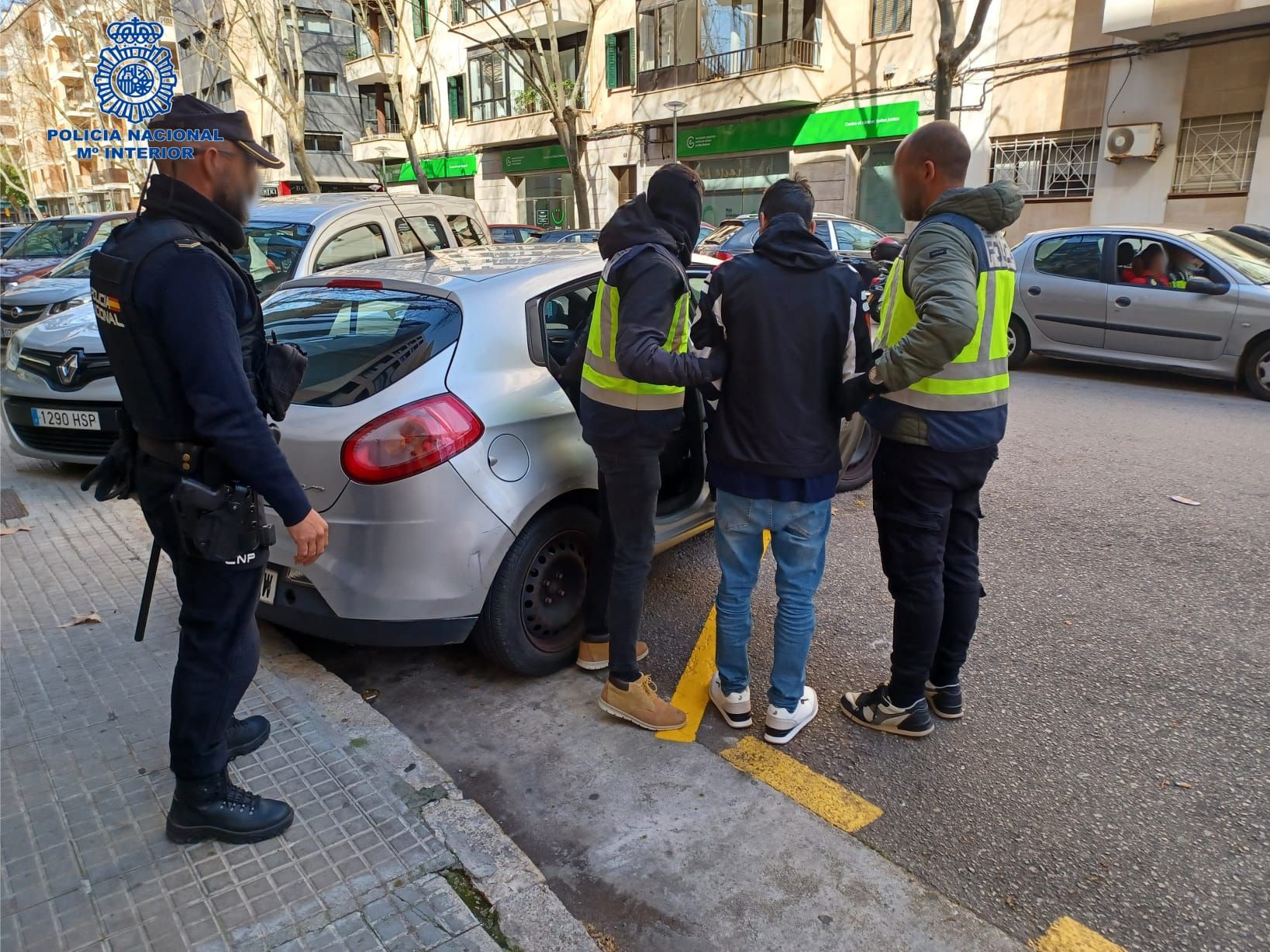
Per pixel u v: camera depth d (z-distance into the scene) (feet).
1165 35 47.52
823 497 8.93
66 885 7.15
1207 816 8.35
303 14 120.57
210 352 6.35
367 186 130.62
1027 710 10.19
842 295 8.55
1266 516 16.30
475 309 10.23
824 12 64.69
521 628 10.52
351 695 10.11
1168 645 11.59
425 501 9.22
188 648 7.25
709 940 6.97
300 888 7.16
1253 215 46.60
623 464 9.00
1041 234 30.96
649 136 80.38
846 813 8.46
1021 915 7.18
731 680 9.85
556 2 82.17
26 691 10.10
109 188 147.13
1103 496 17.57
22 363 18.06
